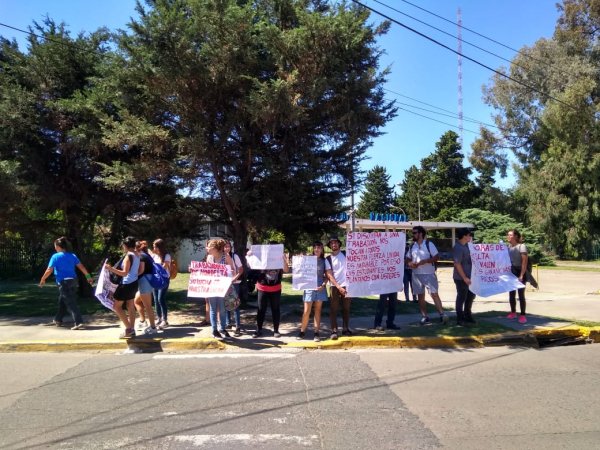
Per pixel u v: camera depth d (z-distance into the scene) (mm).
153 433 4703
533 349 8586
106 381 6484
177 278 22641
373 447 4375
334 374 6832
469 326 9680
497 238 43000
